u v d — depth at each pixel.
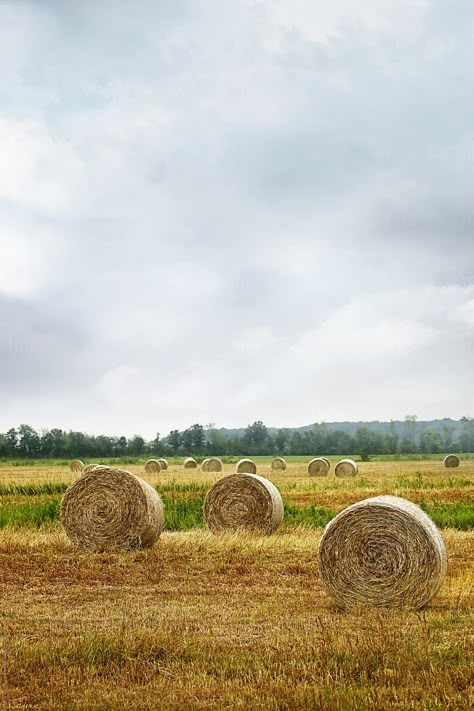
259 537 16.34
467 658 7.49
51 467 63.53
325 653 7.57
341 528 10.62
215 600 10.49
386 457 91.75
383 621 9.08
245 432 123.19
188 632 8.55
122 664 7.53
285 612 9.71
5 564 13.34
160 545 15.57
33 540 15.84
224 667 7.35
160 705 6.55
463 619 9.32
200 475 43.00
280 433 119.31
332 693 6.66
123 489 15.62
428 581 10.23
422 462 68.38
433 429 113.62
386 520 10.43
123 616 9.38
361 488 29.62
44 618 9.34
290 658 7.57
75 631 8.66
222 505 18.34
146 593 10.98
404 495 26.34
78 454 106.12
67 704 6.62
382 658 7.40
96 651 7.71
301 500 25.08
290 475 44.03
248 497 18.17
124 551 14.97
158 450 114.94
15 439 103.38
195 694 6.78
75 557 14.20
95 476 15.76
